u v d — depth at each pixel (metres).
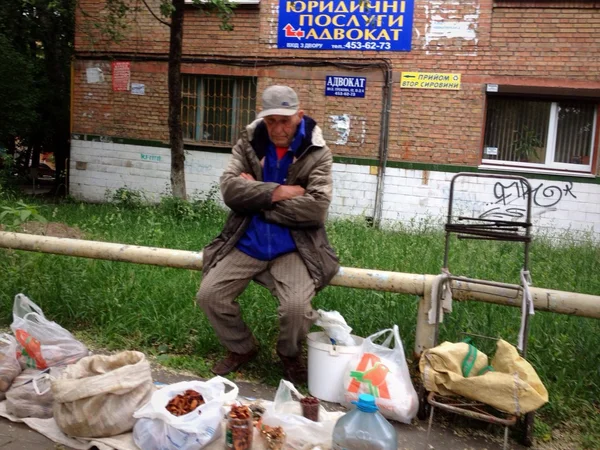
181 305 5.08
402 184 12.47
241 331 4.14
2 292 5.20
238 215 4.00
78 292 5.21
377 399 3.60
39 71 17.31
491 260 6.78
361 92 12.49
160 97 13.83
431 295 3.84
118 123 14.15
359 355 3.76
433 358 3.44
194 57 13.32
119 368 3.32
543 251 8.37
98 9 13.91
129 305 5.05
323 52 12.60
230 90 13.44
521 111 12.02
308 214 3.78
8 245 4.91
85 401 3.15
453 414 3.73
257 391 4.03
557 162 11.95
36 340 3.83
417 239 8.83
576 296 3.64
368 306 4.79
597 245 10.38
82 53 14.15
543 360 4.25
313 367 3.90
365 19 12.26
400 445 3.40
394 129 12.41
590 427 3.70
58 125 17.50
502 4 11.60
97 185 14.44
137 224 8.79
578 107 11.75
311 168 3.83
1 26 14.56
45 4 14.05
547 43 11.52
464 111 12.02
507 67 11.74
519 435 3.58
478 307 4.77
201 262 4.41
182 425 2.98
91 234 7.85
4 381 3.56
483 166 12.05
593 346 4.36
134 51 13.82
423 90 12.18
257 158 3.92
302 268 3.85
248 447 3.05
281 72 12.90
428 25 12.01
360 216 11.53
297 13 12.62
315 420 3.35
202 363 4.38
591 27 11.29
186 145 13.62
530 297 3.41
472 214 12.20
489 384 3.26
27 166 20.23
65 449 3.16
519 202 11.97
